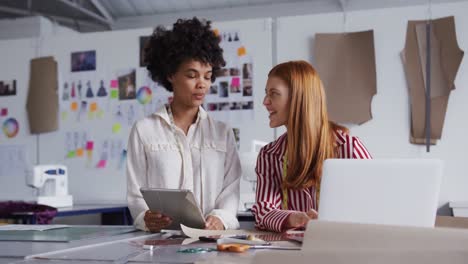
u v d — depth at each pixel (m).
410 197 0.98
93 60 3.63
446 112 3.01
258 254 0.72
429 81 3.04
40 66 3.71
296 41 3.26
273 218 1.32
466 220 1.08
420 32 3.07
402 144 3.06
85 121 3.62
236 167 1.68
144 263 0.85
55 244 1.12
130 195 1.58
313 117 1.42
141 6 5.42
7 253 0.98
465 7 3.03
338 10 5.05
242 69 3.32
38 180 2.98
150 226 1.39
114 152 3.55
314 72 1.46
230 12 5.32
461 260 0.64
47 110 3.68
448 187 2.98
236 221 1.49
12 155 3.73
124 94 3.55
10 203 2.60
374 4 4.95
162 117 1.63
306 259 0.70
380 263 0.67
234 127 3.31
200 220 1.31
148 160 1.61
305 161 1.40
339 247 0.73
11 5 5.16
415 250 0.66
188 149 1.63
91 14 5.22
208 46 1.63
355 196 1.01
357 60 3.14
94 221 3.42
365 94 3.12
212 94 3.36
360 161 1.02
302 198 1.45
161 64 1.71
